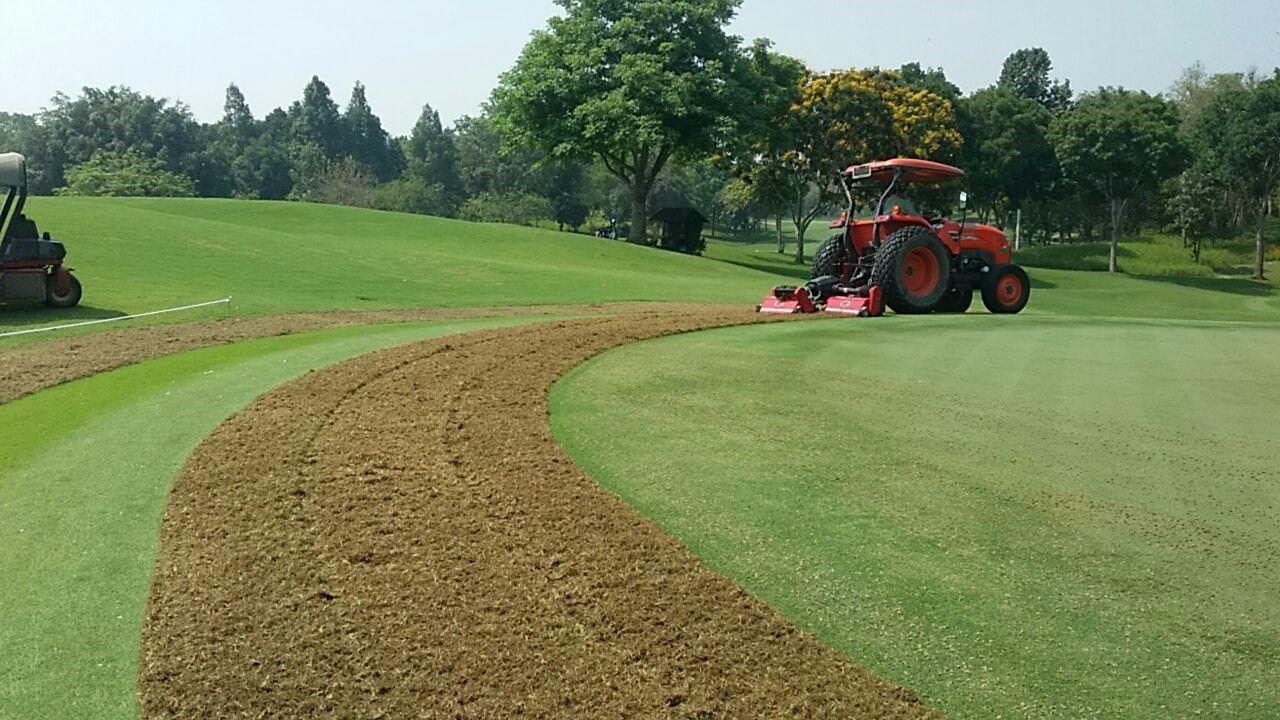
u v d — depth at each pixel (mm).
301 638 3697
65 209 25672
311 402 7223
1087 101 74562
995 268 15453
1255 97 50781
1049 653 3480
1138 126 48781
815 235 104188
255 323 12406
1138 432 6379
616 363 8938
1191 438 6230
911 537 4512
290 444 6094
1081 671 3361
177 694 3350
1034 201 63281
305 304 15016
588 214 94688
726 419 6746
